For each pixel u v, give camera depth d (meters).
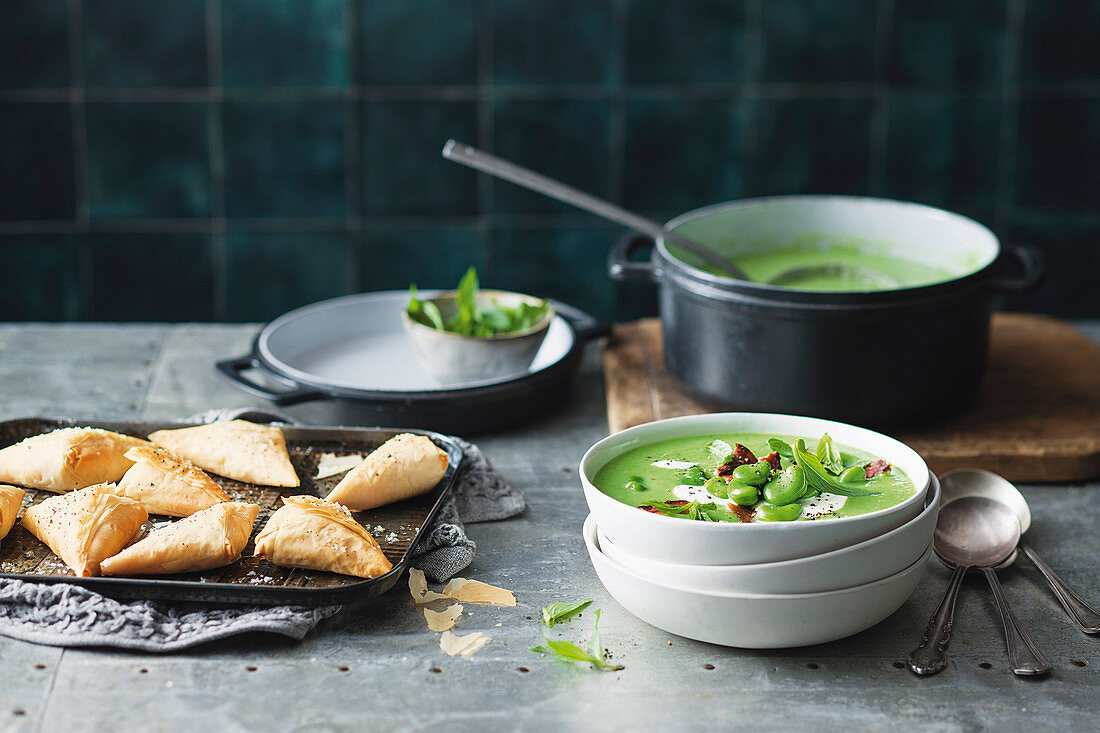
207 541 0.80
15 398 1.24
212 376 1.33
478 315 1.27
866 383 1.06
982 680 0.75
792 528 0.71
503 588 0.87
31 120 2.26
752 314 1.06
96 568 0.81
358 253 2.38
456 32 2.24
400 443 0.95
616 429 1.17
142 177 2.31
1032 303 2.41
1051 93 2.27
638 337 1.44
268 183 2.33
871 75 2.27
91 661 0.76
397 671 0.76
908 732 0.70
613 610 0.84
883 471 0.83
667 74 2.27
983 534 0.93
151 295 2.39
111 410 1.21
